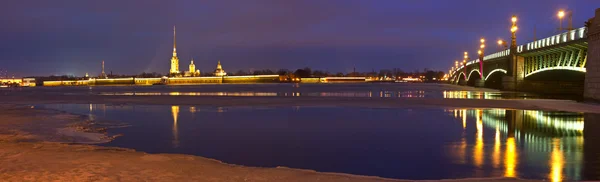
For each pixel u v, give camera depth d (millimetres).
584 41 54531
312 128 30547
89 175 13984
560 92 94875
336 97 74000
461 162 18500
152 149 22109
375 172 17016
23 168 15008
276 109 47312
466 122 33500
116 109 49188
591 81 49438
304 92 112438
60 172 14375
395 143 23828
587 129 28859
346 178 14203
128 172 14609
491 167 17406
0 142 23641
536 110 43469
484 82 138000
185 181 13391
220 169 15539
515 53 97188
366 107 48750
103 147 21859
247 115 40438
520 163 18031
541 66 81875
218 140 25219
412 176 16328
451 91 112375
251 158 19938
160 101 63594
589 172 16344
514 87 98188
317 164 18594
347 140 25109
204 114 41750
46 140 24750
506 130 28703
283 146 23156
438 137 25844
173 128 30812
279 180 13750
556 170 16719
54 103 62688
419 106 49250
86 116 40062
